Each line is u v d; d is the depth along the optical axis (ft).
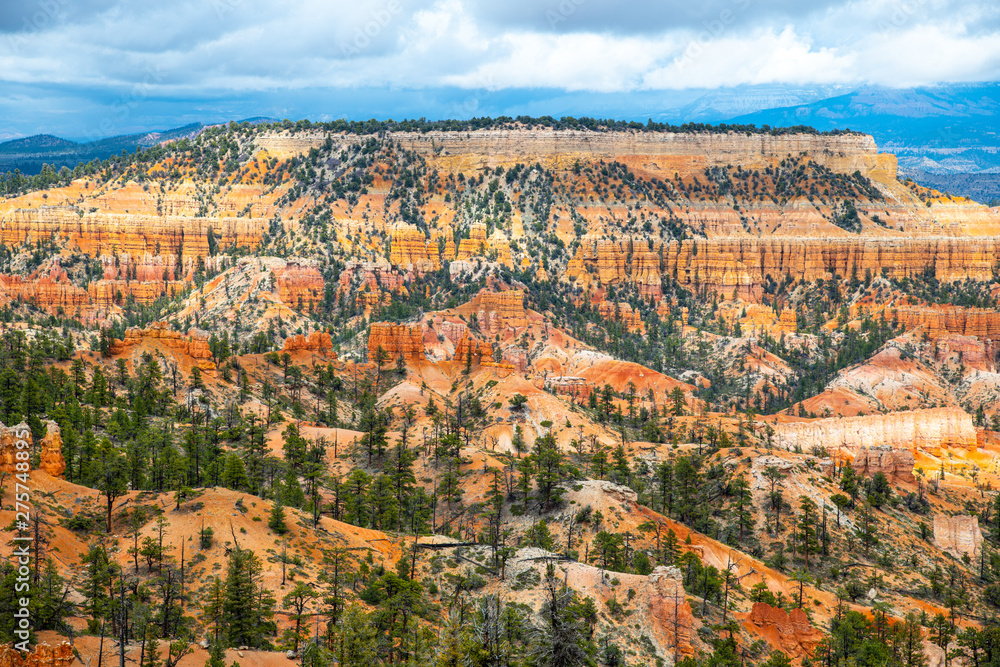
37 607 368.68
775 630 523.70
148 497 494.59
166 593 404.36
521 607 456.04
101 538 460.14
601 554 549.13
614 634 460.96
